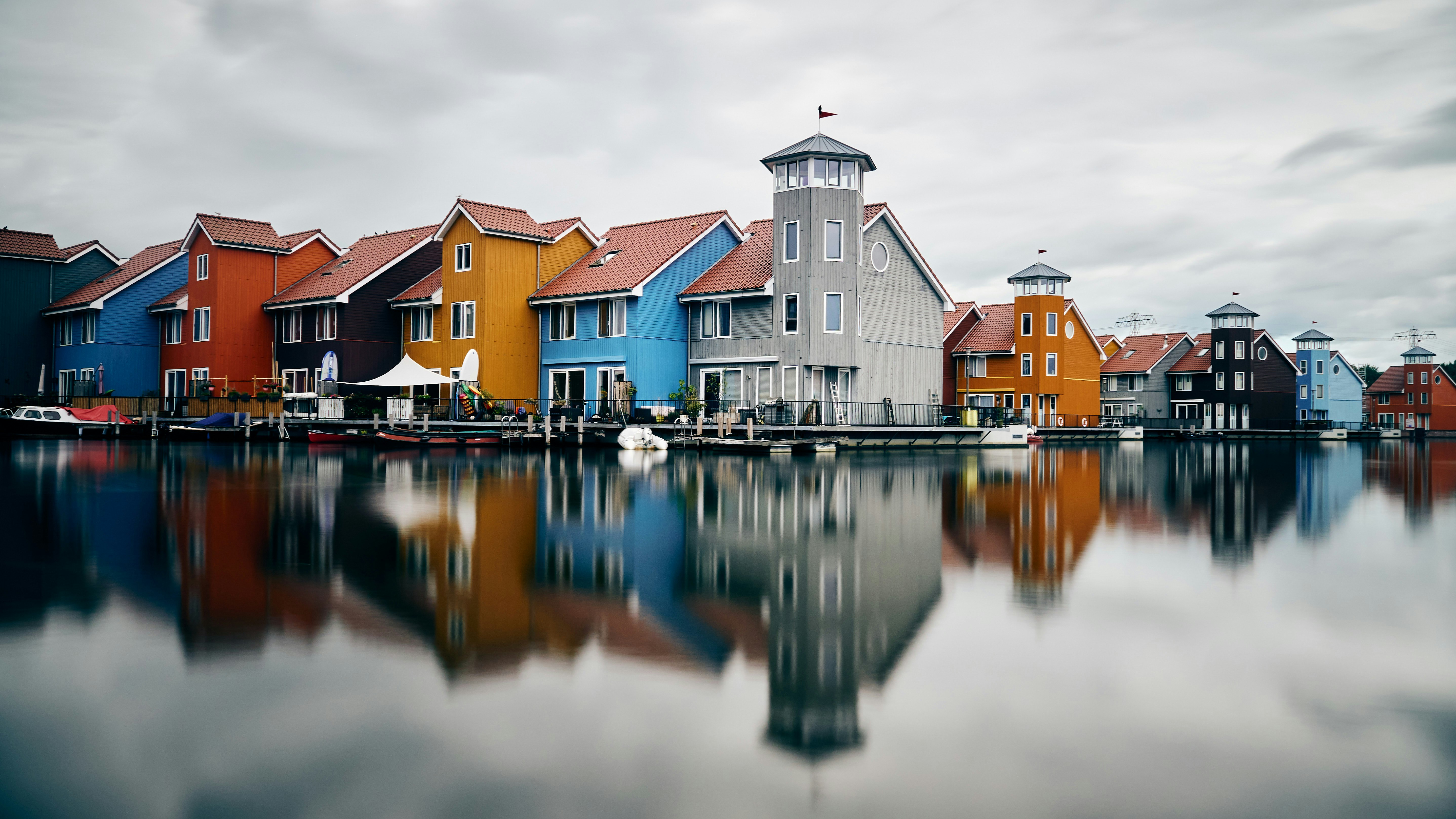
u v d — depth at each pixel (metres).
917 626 8.10
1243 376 76.25
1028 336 60.66
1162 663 7.03
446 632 7.69
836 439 38.88
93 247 58.47
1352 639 7.73
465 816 4.52
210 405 45.41
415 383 37.81
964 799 4.76
